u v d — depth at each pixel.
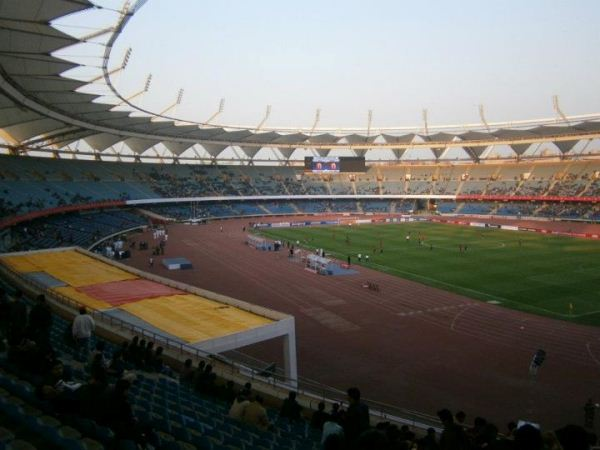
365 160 137.88
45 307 15.22
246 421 13.48
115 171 108.00
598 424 22.81
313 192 135.00
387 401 25.27
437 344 33.69
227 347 22.58
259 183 132.50
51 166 93.19
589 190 107.19
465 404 24.98
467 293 46.97
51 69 46.03
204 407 14.73
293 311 41.56
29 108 57.19
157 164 121.81
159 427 11.48
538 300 44.28
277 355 31.41
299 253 69.56
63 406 9.84
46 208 71.88
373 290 48.44
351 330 36.66
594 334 35.50
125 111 72.25
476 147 131.25
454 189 129.62
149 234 87.75
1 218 56.38
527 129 104.38
